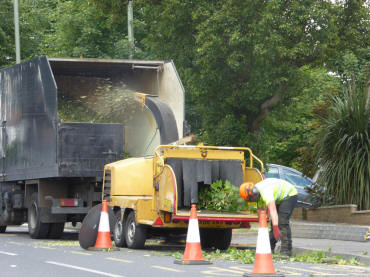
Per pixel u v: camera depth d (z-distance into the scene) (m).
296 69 24.22
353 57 36.94
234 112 26.02
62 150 19.34
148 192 17.70
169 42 26.00
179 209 15.86
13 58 43.72
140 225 16.50
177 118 19.78
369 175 21.84
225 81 25.02
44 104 19.98
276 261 13.94
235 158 16.41
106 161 19.59
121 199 17.19
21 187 22.58
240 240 20.28
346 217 21.83
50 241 20.06
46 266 12.72
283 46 23.19
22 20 44.22
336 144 22.00
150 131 20.97
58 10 40.78
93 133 19.55
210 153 16.22
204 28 23.80
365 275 11.57
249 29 23.42
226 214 15.68
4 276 11.35
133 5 26.45
